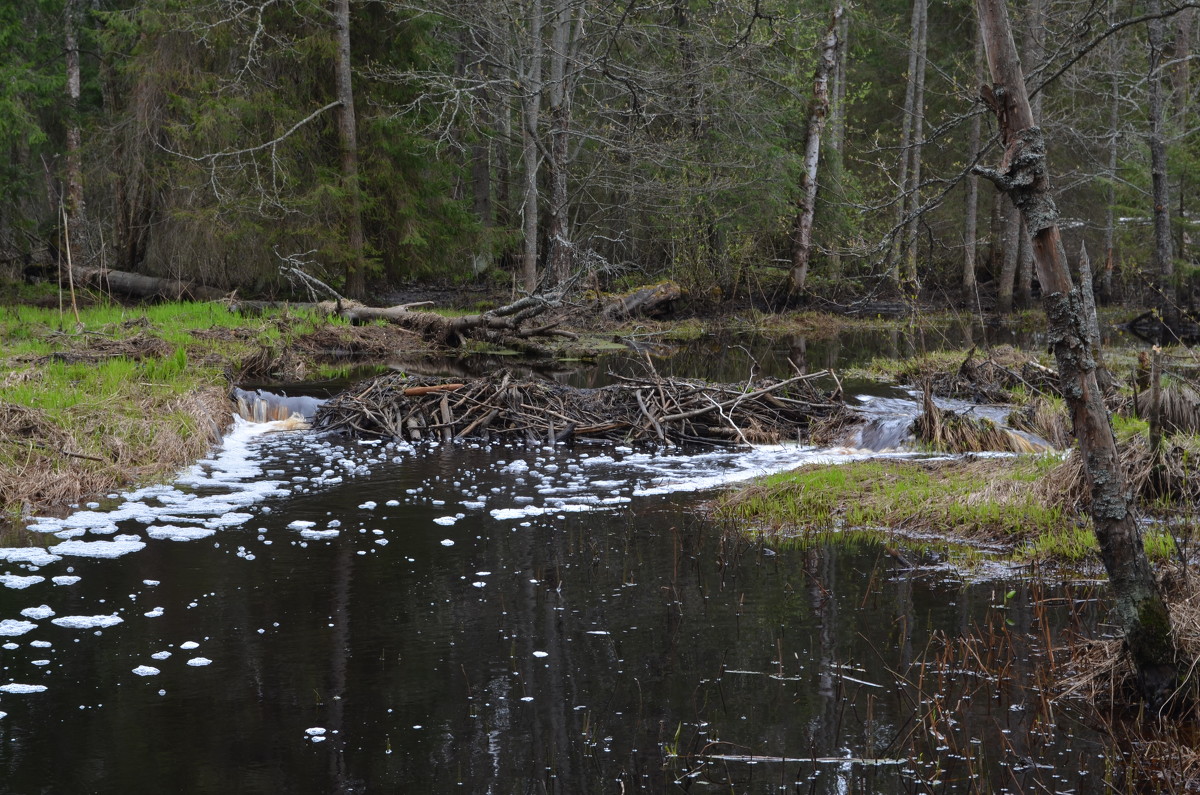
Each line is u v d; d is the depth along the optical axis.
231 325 19.67
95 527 8.86
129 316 19.70
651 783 4.67
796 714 5.34
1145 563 5.06
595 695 5.60
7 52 24.58
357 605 7.05
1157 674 5.05
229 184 24.17
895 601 7.00
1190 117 24.84
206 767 4.83
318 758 4.92
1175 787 4.53
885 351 22.06
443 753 4.97
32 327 17.64
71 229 25.75
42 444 10.27
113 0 27.83
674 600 7.09
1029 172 4.83
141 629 6.59
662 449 12.61
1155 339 23.23
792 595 7.17
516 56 26.23
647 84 23.36
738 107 26.16
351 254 25.03
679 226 28.48
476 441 13.19
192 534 8.74
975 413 13.76
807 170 28.17
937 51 34.72
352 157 25.16
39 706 5.47
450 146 30.61
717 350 22.17
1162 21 20.28
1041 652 6.06
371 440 13.09
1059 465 9.20
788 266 31.47
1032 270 31.41
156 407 12.37
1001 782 4.62
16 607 6.91
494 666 5.99
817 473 10.26
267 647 6.29
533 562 8.01
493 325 20.75
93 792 4.61
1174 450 8.73
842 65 32.97
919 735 5.09
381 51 26.62
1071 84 22.67
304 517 9.38
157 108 24.17
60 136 29.64
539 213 31.83
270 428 14.00
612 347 21.83
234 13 23.06
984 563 7.82
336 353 19.72
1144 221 27.62
